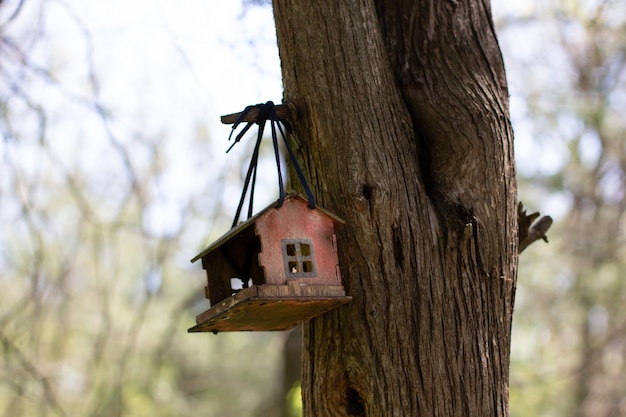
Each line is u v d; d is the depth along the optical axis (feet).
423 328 11.34
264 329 12.16
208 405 58.65
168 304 43.42
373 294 11.35
